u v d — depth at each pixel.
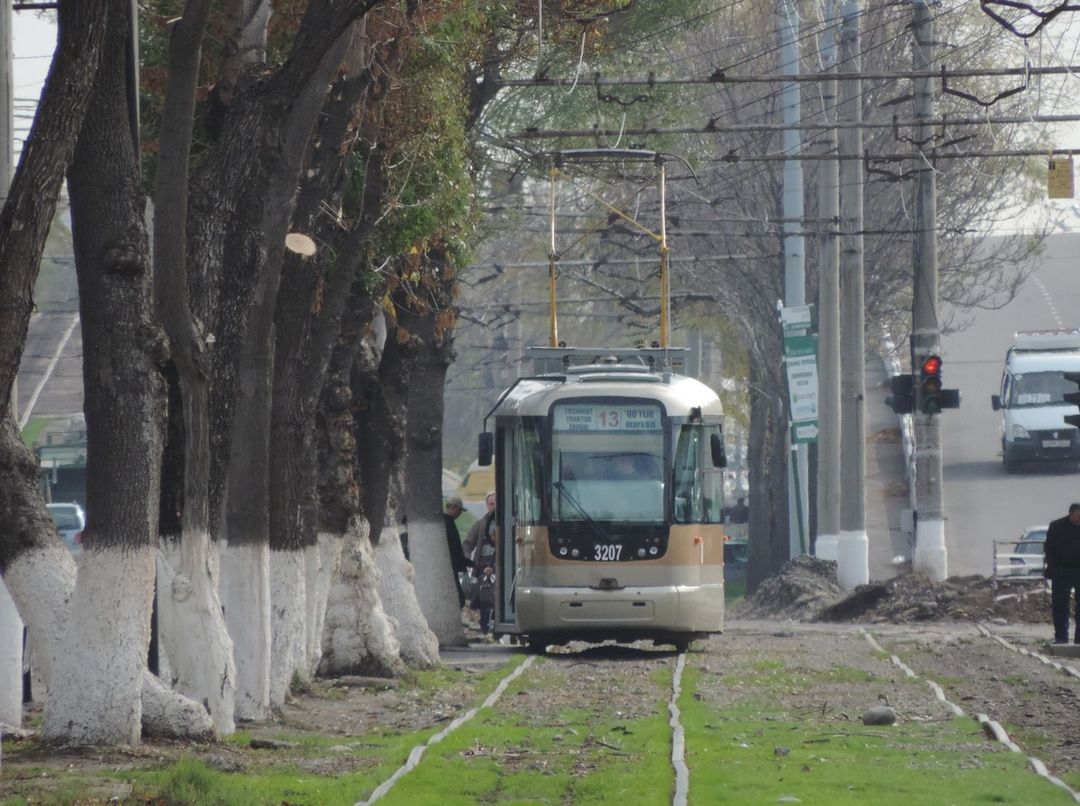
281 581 64.56
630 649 100.56
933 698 67.69
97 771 45.06
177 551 55.41
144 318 49.81
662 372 101.00
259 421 60.00
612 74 114.94
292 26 69.50
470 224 92.06
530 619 93.81
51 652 49.25
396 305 89.94
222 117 58.12
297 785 43.50
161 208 52.47
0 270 44.78
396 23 67.25
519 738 54.38
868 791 42.78
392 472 84.69
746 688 72.25
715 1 151.75
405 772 45.72
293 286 64.88
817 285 182.38
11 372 45.09
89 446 49.72
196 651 54.31
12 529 49.78
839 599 141.75
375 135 68.25
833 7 157.38
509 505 97.94
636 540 93.69
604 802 41.47
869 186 188.88
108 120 49.41
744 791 42.81
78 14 45.25
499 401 103.38
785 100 150.25
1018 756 49.69
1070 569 97.75
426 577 100.88
